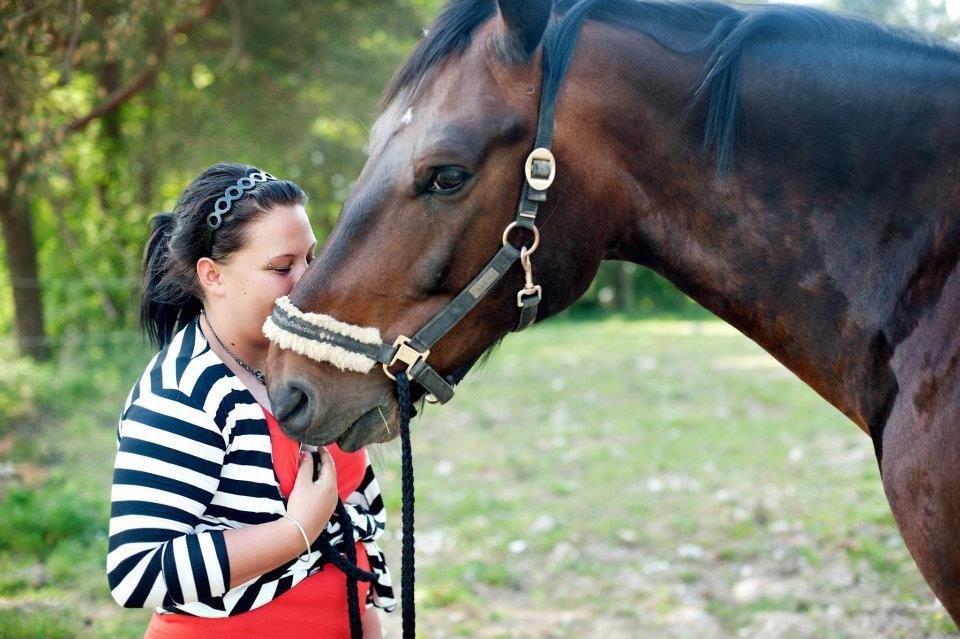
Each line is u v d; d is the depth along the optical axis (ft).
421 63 4.64
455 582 11.93
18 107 13.12
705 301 5.15
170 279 4.70
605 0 4.91
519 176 4.51
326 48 26.45
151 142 26.86
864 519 13.75
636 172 4.86
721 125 4.71
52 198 21.93
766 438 20.45
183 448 4.17
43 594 11.15
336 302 4.46
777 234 4.83
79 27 11.87
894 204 4.66
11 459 17.93
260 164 28.04
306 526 4.25
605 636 10.28
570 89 4.64
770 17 4.84
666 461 18.22
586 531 13.97
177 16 19.43
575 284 4.82
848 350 4.84
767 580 11.79
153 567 3.98
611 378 30.63
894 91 4.71
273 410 4.44
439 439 21.15
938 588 4.47
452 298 4.56
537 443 20.49
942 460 4.31
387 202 4.45
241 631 4.38
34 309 28.99
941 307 4.48
